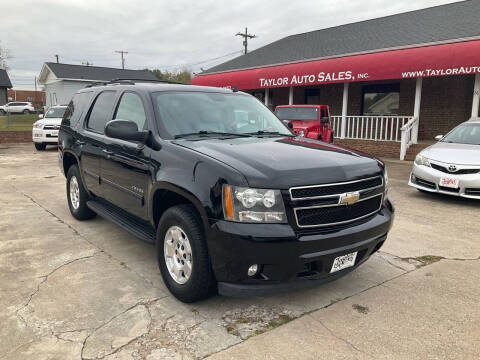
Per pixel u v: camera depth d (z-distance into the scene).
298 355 2.64
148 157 3.63
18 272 3.88
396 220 5.97
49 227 5.33
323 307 3.29
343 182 3.05
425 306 3.33
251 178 2.83
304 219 2.92
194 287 3.12
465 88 14.79
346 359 2.61
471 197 6.75
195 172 3.09
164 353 2.64
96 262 4.14
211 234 2.89
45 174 9.84
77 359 2.57
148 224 3.95
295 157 3.20
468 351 2.71
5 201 6.84
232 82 19.36
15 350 2.66
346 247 3.05
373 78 13.98
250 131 4.22
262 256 2.77
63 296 3.40
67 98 37.28
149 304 3.28
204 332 2.89
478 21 13.75
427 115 15.90
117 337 2.81
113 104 4.68
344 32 19.92
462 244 4.91
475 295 3.54
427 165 7.35
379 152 14.38
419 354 2.67
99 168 4.68
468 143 7.91
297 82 16.44
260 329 2.94
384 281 3.81
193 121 3.98
